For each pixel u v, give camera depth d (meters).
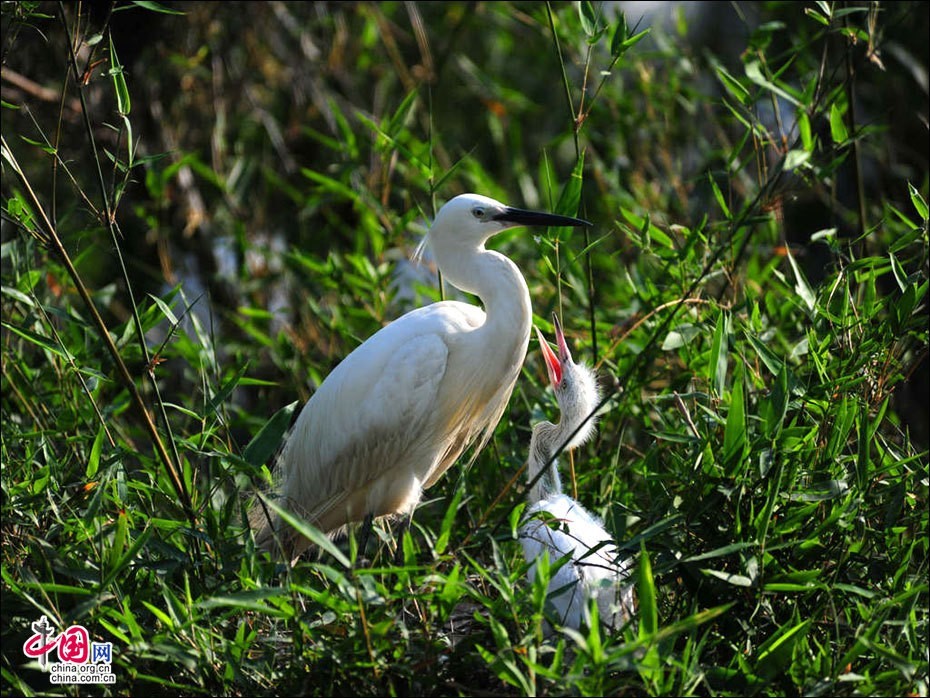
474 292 9.65
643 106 16.67
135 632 7.00
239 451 9.38
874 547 8.06
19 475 8.93
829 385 8.35
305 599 8.37
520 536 8.48
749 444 7.85
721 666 7.38
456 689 7.14
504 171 17.34
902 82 15.73
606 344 11.49
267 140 17.95
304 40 17.02
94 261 16.39
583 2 9.70
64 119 15.35
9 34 9.80
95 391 10.69
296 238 17.36
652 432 8.63
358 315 12.93
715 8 18.89
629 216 11.24
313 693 7.09
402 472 9.89
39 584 6.91
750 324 9.91
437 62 16.98
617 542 7.68
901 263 9.63
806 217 16.16
